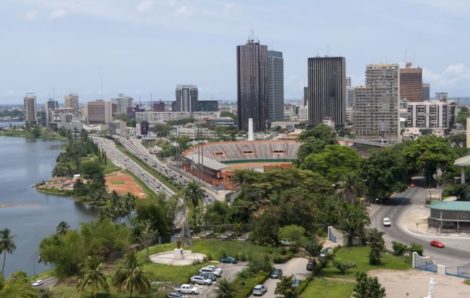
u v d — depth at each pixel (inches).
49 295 7209.6
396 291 7298.2
